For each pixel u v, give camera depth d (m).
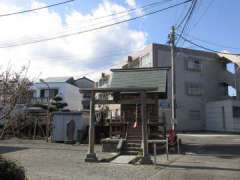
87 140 24.38
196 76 42.03
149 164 13.20
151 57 39.25
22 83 7.29
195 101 41.28
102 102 14.98
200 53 43.06
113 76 21.86
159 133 20.34
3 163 6.50
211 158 15.23
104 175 10.52
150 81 20.61
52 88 46.19
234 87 42.84
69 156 15.52
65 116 24.59
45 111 27.50
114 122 20.66
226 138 27.61
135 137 18.91
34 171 10.91
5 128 6.77
